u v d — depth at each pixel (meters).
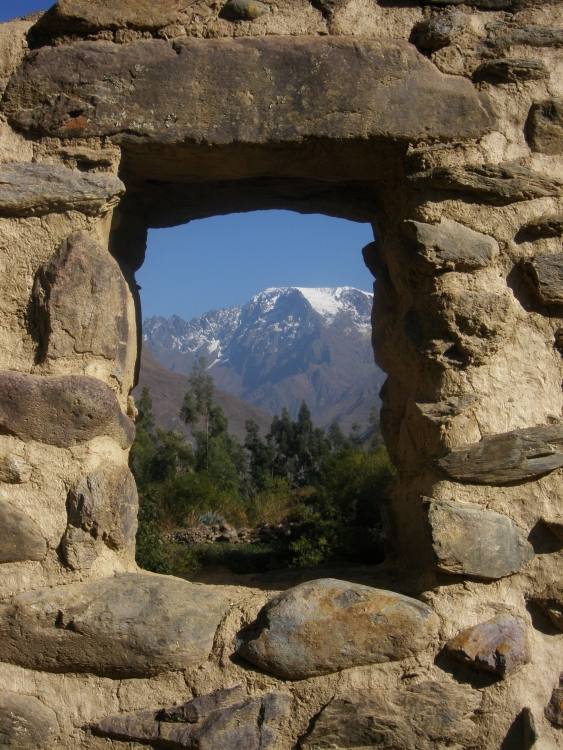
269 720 2.84
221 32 3.28
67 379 3.00
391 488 4.03
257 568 6.29
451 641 2.95
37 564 2.94
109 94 3.18
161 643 2.87
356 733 2.85
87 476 2.97
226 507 11.43
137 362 3.85
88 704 2.89
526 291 3.29
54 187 3.10
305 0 3.34
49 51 3.19
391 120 3.26
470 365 3.21
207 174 3.61
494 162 3.33
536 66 3.37
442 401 3.21
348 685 2.89
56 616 2.85
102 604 2.87
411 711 2.87
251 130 3.20
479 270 3.27
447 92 3.31
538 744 2.86
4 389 2.95
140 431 18.58
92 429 3.02
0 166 3.09
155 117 3.18
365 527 7.21
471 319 3.18
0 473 2.94
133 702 2.90
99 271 3.11
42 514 2.96
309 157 3.41
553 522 3.06
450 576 3.04
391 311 3.84
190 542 8.44
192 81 3.19
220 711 2.83
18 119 3.19
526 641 2.97
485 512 3.06
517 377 3.22
